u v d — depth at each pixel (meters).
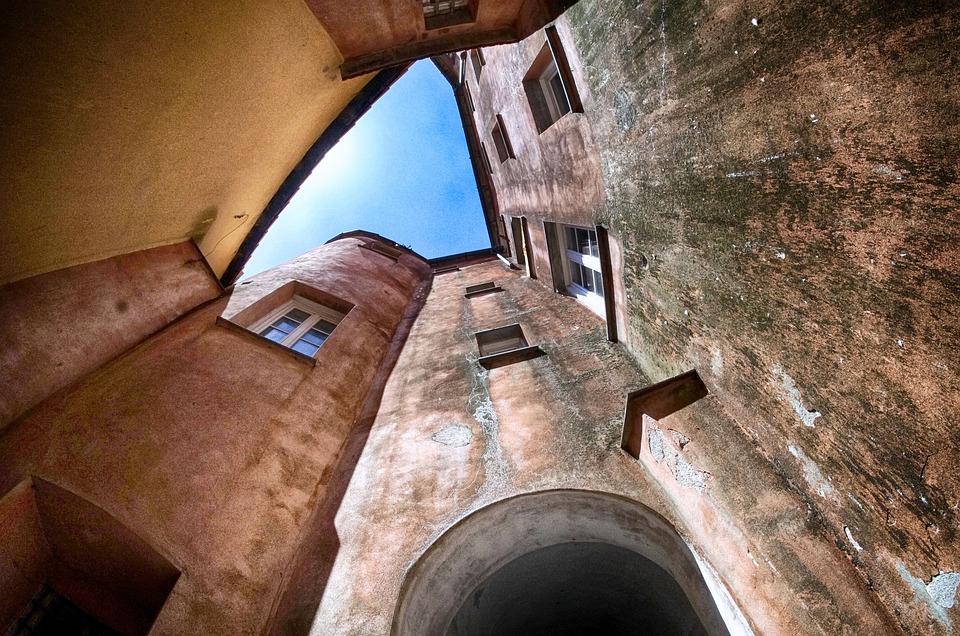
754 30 1.80
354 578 2.54
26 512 2.23
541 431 3.35
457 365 4.89
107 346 3.25
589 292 5.92
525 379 4.16
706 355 2.76
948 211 1.20
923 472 1.44
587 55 3.47
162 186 3.38
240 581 2.48
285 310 6.00
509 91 6.22
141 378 3.11
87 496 2.27
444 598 2.67
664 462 2.56
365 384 5.21
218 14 2.47
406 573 2.48
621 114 3.18
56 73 2.01
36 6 1.73
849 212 1.54
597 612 3.87
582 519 2.87
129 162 2.87
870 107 1.38
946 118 1.17
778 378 2.12
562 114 5.21
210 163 3.62
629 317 3.88
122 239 3.61
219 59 2.75
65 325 3.01
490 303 7.36
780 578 1.85
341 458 3.84
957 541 1.36
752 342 2.28
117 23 2.05
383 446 3.73
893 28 1.25
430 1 3.42
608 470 2.85
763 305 2.14
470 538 2.79
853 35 1.38
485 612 3.23
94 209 2.98
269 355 4.27
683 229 2.74
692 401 2.74
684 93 2.39
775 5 1.67
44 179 2.42
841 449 1.80
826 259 1.69
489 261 13.23
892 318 1.45
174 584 2.23
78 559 2.38
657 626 3.41
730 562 2.11
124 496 2.38
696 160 2.43
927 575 1.47
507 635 3.71
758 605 1.94
